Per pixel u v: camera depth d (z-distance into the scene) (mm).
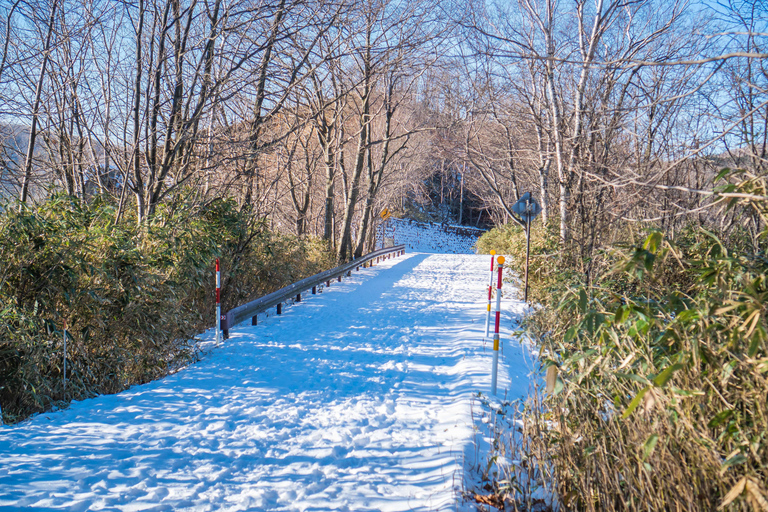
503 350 8570
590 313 3648
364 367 7734
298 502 3752
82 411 5516
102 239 6910
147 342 7500
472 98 15766
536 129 14570
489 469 4359
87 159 10758
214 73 10961
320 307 13602
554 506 3664
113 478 3947
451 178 70875
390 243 55531
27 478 3834
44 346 5961
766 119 6977
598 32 10383
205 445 4691
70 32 9672
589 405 3789
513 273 19141
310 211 27594
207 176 11312
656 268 4305
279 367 7629
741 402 3102
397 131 30938
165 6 9656
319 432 5133
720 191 3070
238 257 12141
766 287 2908
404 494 3943
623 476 3225
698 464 2834
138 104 9539
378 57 15625
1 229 5879
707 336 3066
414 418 5668
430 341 9625
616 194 8680
